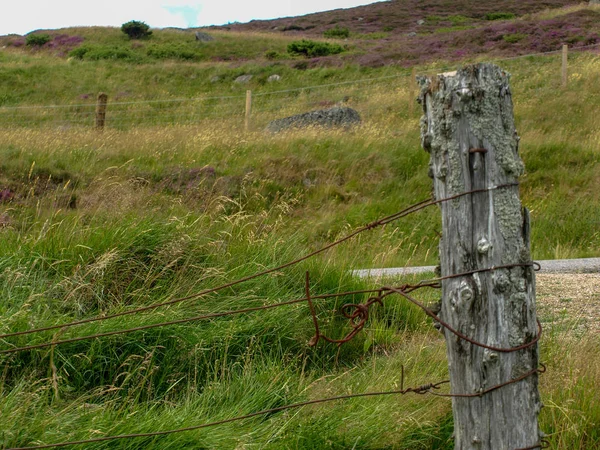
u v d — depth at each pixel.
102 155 13.64
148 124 23.06
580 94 19.73
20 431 3.22
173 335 4.52
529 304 2.70
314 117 18.44
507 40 28.84
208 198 9.49
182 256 5.54
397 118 19.39
